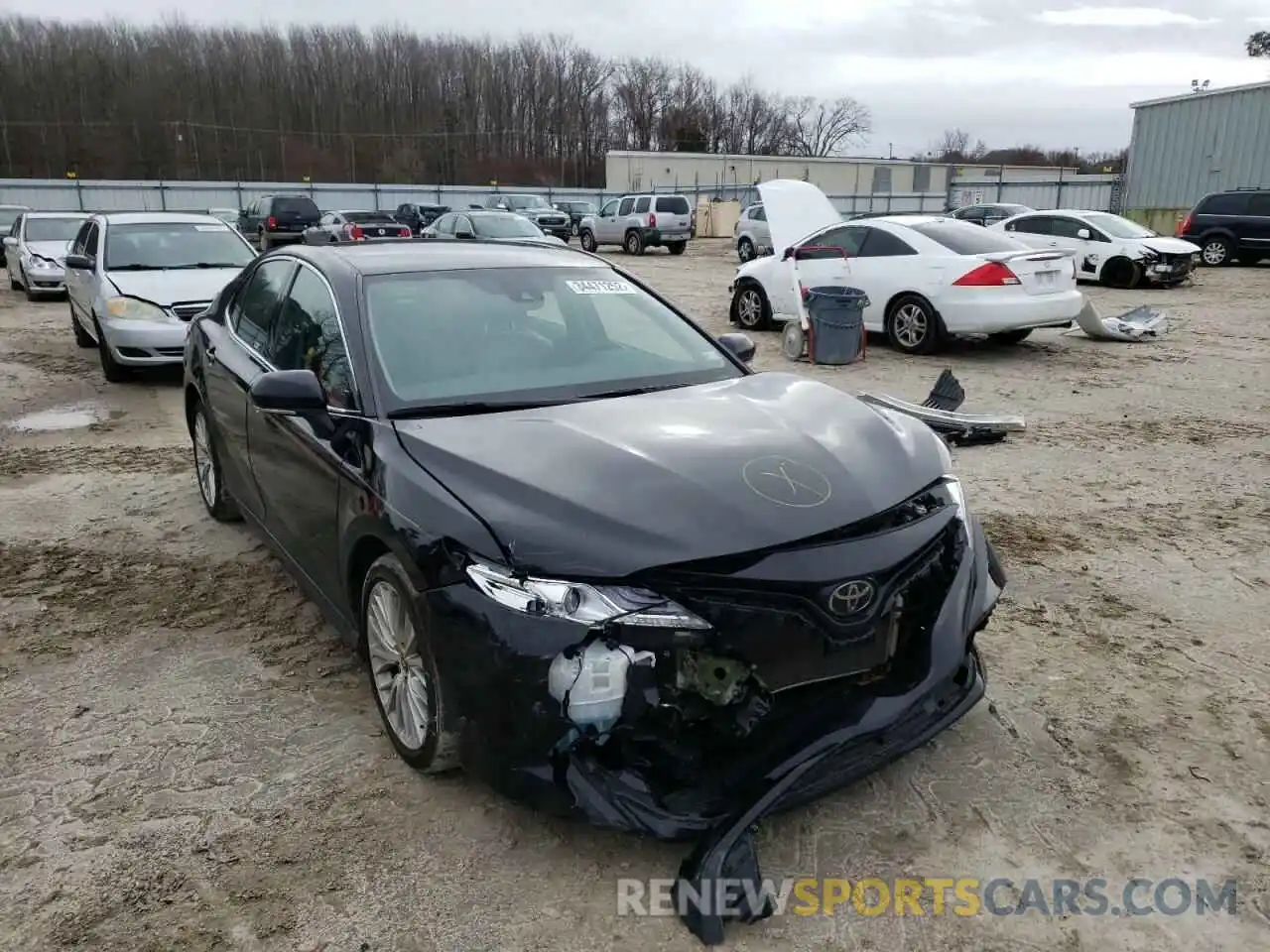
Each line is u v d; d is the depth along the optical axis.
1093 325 11.97
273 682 3.72
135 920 2.51
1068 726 3.39
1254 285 18.86
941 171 67.19
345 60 82.12
